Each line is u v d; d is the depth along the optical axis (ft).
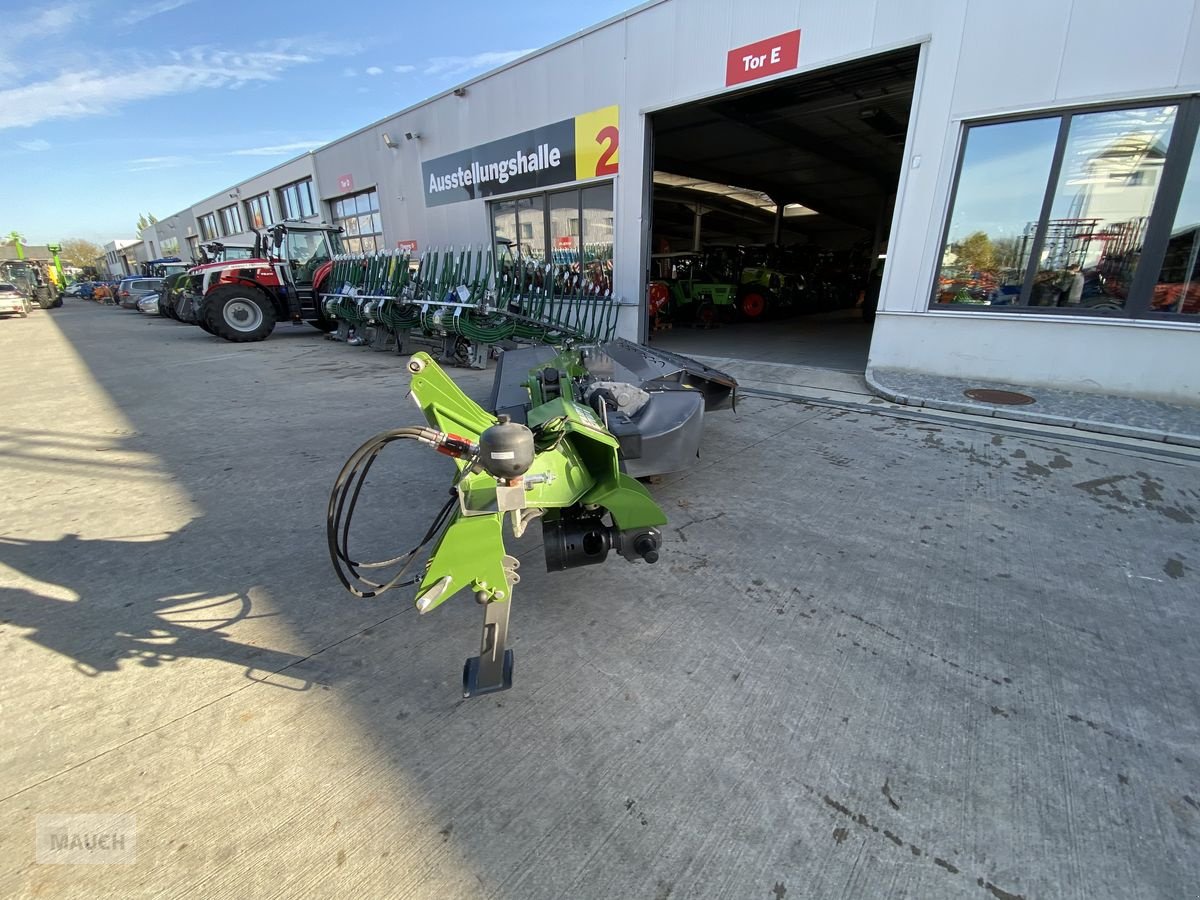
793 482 12.16
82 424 17.43
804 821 4.90
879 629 7.41
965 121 18.42
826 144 41.83
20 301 69.97
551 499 6.84
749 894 4.33
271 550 9.61
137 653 7.07
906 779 5.29
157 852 4.66
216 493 12.00
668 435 10.28
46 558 9.35
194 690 6.46
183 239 114.42
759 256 50.57
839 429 15.87
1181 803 5.04
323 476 12.90
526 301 29.32
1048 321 18.16
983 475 12.41
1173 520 10.27
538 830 4.84
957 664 6.76
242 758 5.56
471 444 5.98
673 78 24.95
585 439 7.37
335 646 7.20
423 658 6.98
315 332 45.29
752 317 45.39
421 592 5.34
